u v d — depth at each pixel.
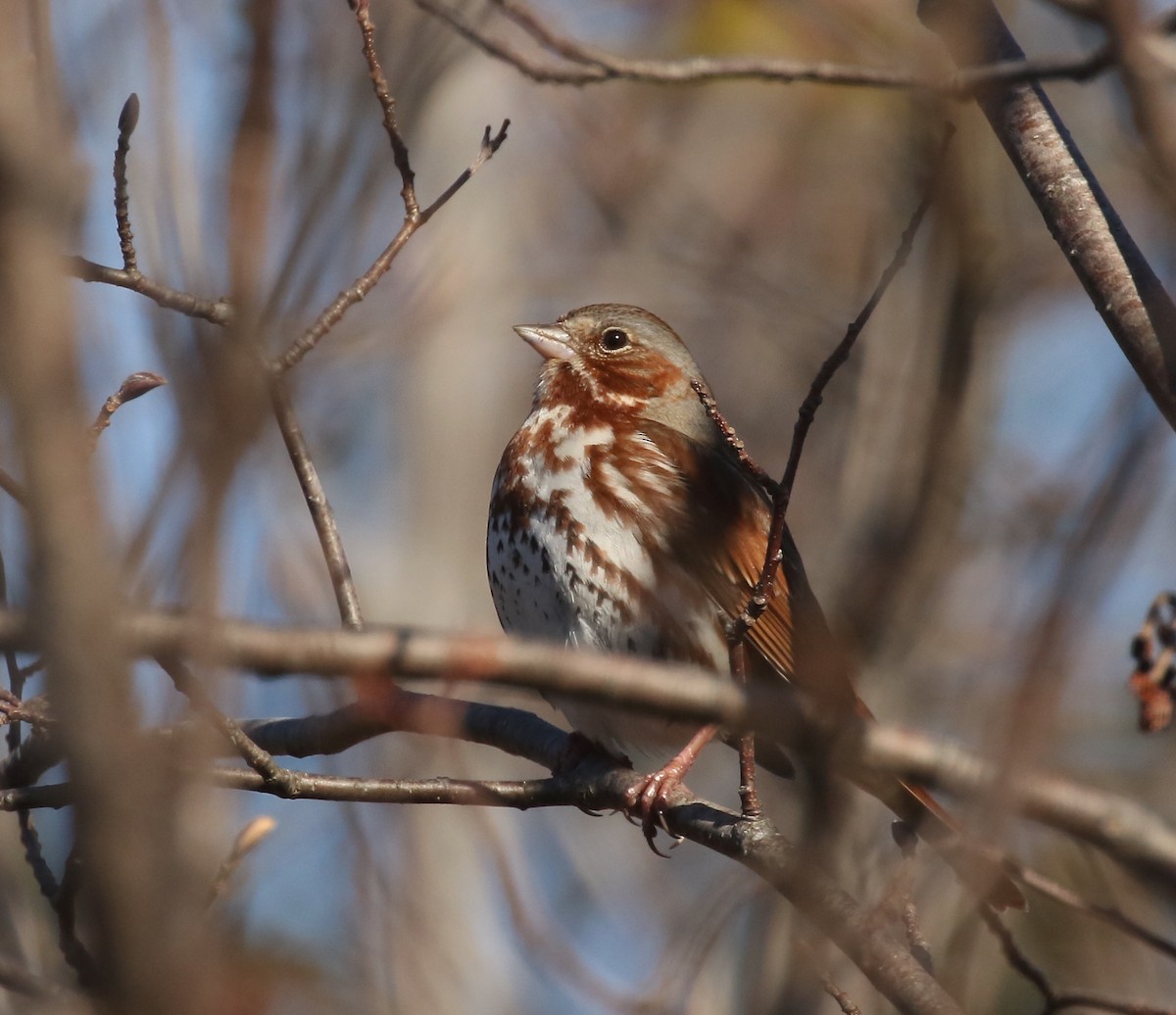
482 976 14.45
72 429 3.61
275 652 4.33
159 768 3.65
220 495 4.31
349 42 8.99
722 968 10.92
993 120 7.93
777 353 20.52
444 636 4.41
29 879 11.06
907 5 13.30
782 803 12.95
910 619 11.88
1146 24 6.55
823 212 20.58
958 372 11.47
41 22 4.88
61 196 3.74
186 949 3.57
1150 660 8.55
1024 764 4.39
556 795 9.55
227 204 5.38
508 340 19.30
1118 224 7.44
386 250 8.52
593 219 19.98
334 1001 13.27
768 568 7.57
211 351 4.79
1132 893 13.31
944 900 10.38
